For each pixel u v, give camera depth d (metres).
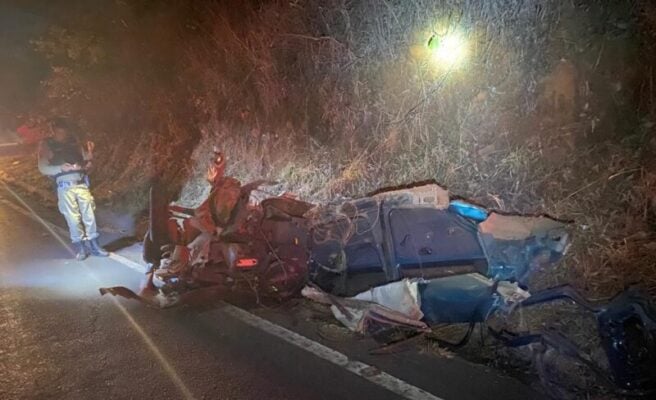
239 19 13.34
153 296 6.44
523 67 7.93
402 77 9.29
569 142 7.05
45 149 8.32
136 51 17.38
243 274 6.10
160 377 4.64
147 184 12.81
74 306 6.44
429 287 5.03
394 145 8.81
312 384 4.38
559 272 5.33
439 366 4.53
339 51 10.44
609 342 4.09
